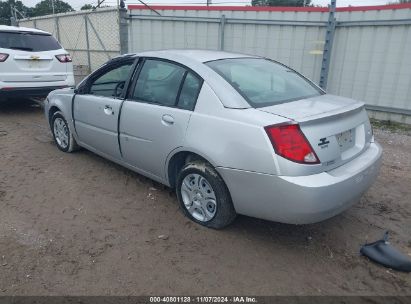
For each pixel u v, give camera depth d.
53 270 2.95
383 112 8.18
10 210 3.86
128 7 10.27
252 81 3.64
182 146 3.47
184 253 3.21
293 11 8.62
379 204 4.26
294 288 2.83
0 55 7.17
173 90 3.71
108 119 4.38
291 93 3.71
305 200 2.84
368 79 8.20
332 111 3.17
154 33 10.12
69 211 3.87
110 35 11.40
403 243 3.49
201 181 3.49
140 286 2.81
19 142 6.11
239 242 3.38
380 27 7.79
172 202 4.11
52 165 5.11
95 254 3.17
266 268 3.05
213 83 3.40
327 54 8.37
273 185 2.91
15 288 2.74
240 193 3.14
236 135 3.07
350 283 2.90
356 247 3.38
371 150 3.61
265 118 3.00
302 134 2.88
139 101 4.02
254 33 9.03
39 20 14.62
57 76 7.95
